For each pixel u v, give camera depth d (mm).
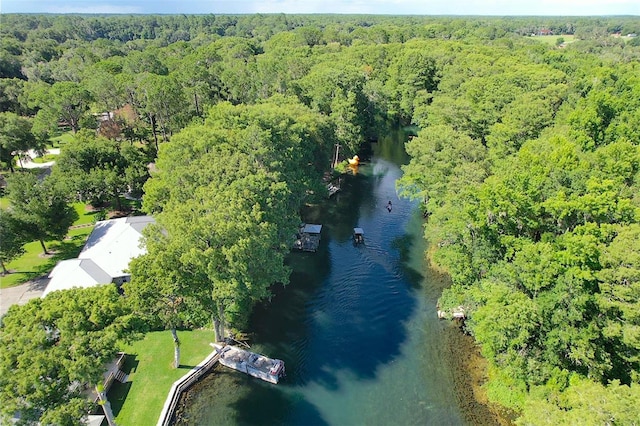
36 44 196625
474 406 44312
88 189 73250
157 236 46500
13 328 32188
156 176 67812
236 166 58156
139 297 40594
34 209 59750
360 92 115312
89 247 61406
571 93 98000
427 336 53906
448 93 122500
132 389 43594
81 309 34781
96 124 105500
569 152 54875
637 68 125438
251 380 46844
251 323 55156
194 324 53156
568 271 39000
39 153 96312
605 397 30078
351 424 42438
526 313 38719
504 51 161875
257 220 48531
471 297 50125
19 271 60781
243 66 116250
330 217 83750
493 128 83000
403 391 46156
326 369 48781
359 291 62219
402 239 76375
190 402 43969
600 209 42344
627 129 70750
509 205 46500
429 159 69000
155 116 102250
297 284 63281
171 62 141000
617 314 38344
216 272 42438
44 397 30031
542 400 36062
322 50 186625
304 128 75562
